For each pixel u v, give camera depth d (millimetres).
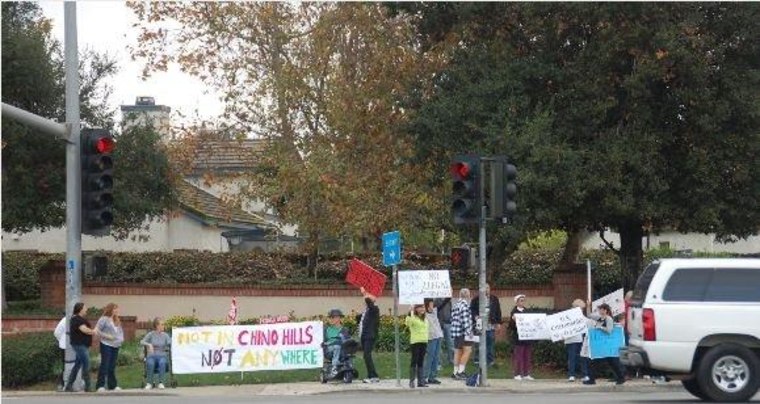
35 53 36094
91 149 24172
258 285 37406
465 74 30141
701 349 19422
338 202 37500
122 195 36688
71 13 24406
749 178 29000
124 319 34438
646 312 19547
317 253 41719
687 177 29000
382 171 37375
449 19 31844
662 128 29250
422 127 30641
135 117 39781
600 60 28531
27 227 38438
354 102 37375
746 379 19266
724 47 28719
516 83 29203
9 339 27922
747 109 28297
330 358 26188
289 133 39500
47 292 37594
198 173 51469
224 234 54406
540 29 29891
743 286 19500
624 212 28422
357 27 38500
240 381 26281
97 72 38438
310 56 39250
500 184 24297
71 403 21766
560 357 28266
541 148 27703
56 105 37344
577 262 39375
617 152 27922
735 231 30750
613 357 25094
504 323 32719
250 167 47812
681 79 28391
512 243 31375
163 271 41531
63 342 25500
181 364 25750
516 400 21234
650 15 27875
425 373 25609
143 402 21750
